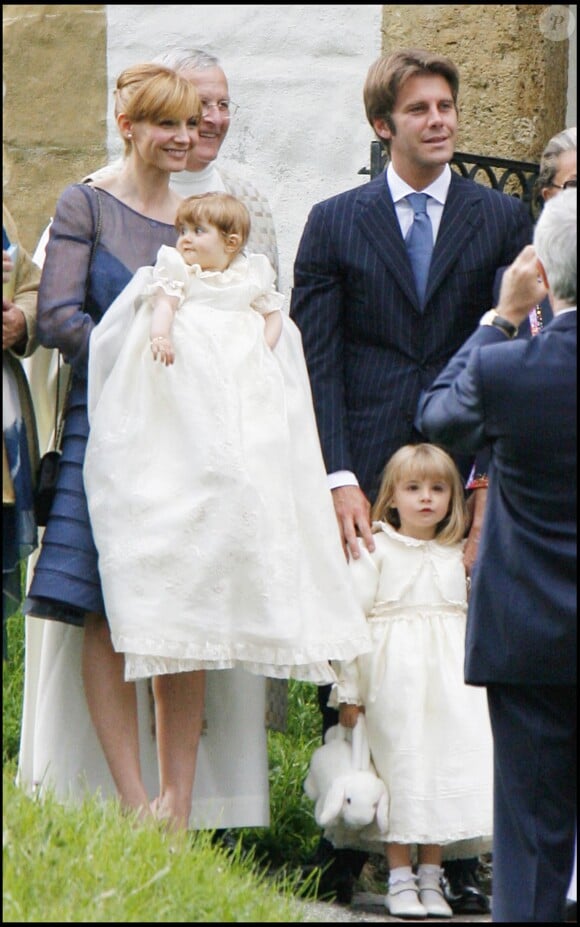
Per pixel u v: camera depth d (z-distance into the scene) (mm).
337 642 13297
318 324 14508
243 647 12969
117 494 13078
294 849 14523
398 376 14367
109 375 13367
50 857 11234
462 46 19531
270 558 13055
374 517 14195
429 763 13375
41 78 21172
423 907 13281
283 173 20172
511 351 10867
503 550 11000
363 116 19953
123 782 13406
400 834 13227
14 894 10766
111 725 13539
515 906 10859
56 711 14055
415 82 14203
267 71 20172
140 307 13500
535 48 19438
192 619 12883
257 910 11414
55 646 14094
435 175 14469
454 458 14438
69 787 13898
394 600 13742
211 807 14133
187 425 13094
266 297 13828
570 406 10750
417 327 14367
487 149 19562
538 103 19484
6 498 13117
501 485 11047
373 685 13570
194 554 12922
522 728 10953
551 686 10859
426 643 13617
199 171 15094
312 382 14500
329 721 14461
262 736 14359
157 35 20656
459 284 14352
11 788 12219
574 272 10867
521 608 10859
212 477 12961
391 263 14344
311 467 13594
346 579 13500
